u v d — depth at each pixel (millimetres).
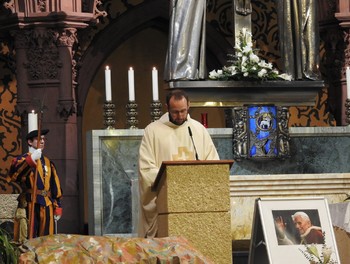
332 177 12586
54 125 16328
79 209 16922
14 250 9312
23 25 16250
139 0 18969
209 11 19328
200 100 13961
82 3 16750
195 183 8125
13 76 18094
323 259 8086
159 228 8578
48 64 16312
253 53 14258
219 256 8141
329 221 8352
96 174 13711
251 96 14086
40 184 13719
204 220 8133
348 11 17656
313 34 14578
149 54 19531
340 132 14234
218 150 13961
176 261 5660
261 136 13953
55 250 5500
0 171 18062
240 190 12102
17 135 18125
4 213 15297
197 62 14070
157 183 8688
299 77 14445
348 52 17906
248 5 14203
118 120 19312
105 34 18656
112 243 5660
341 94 18078
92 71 18500
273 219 8281
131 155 13828
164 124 9703
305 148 14195
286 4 14641
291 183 12383
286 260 8172
